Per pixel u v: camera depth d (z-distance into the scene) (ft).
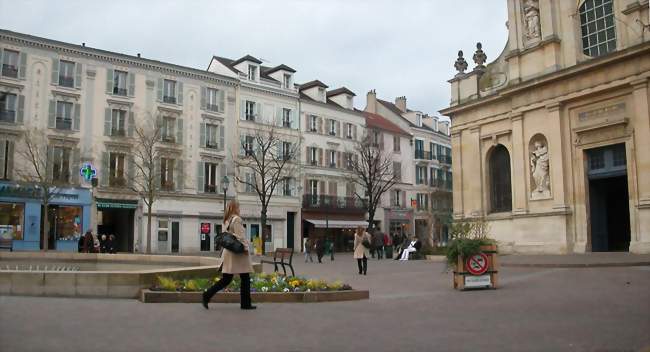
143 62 148.46
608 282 44.39
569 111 94.02
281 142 174.40
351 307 31.81
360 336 22.20
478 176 108.99
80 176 137.39
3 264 57.98
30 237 130.00
